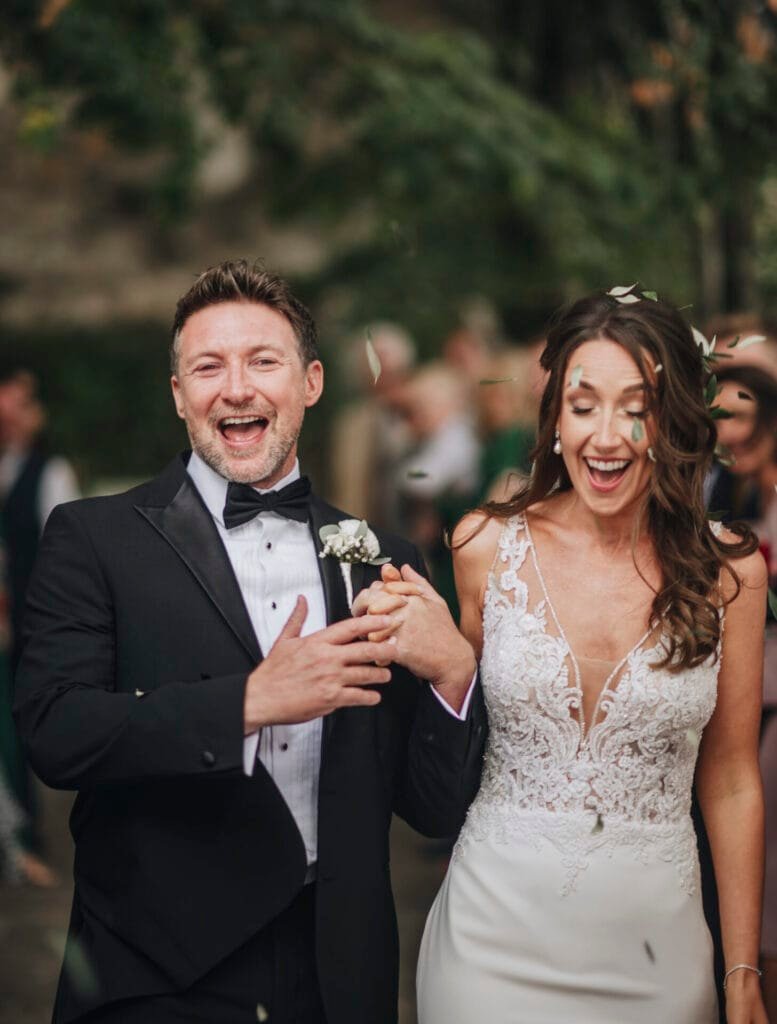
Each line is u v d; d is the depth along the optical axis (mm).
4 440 6074
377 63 5551
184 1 5020
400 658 2514
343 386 10609
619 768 2645
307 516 2625
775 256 4902
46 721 2375
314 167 5934
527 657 2670
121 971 2391
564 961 2615
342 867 2479
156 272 12742
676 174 4766
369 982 2473
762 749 3295
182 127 5129
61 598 2482
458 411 6391
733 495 3551
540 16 5289
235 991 2426
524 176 5418
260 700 2326
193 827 2432
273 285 2568
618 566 2721
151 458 12984
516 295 8703
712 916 3072
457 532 2854
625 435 2596
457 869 2746
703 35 4223
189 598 2482
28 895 5387
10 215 12750
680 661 2617
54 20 4664
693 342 2674
